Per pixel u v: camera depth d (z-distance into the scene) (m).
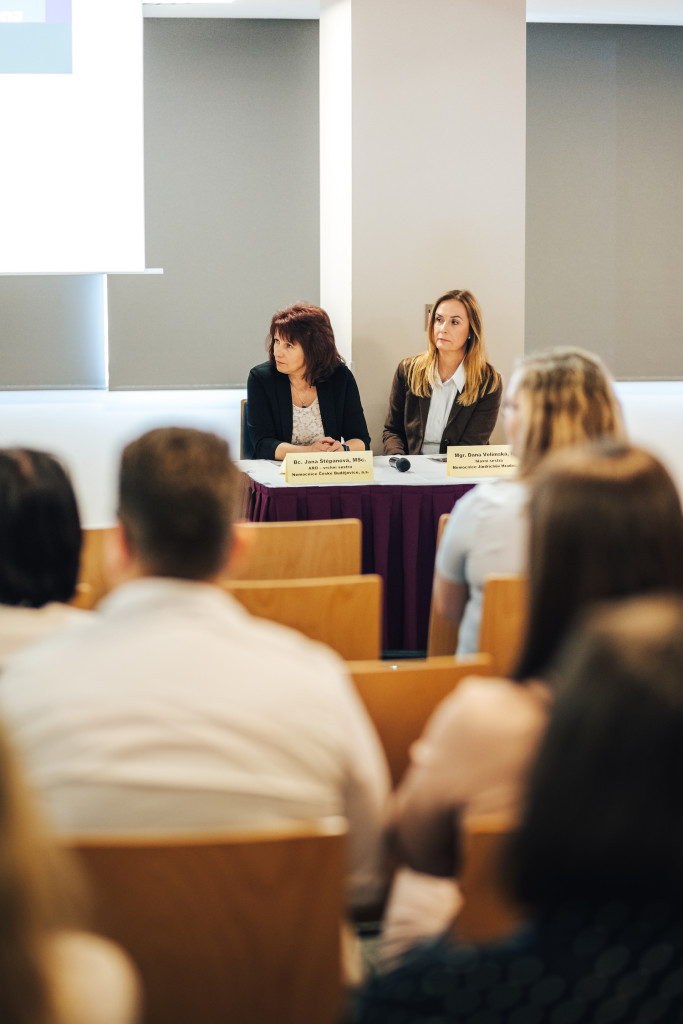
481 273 5.46
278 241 10.69
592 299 11.29
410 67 5.27
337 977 1.11
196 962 1.09
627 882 0.68
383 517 3.68
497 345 5.53
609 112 11.02
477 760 1.12
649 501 1.15
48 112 6.16
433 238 5.40
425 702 1.64
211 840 1.04
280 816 1.14
